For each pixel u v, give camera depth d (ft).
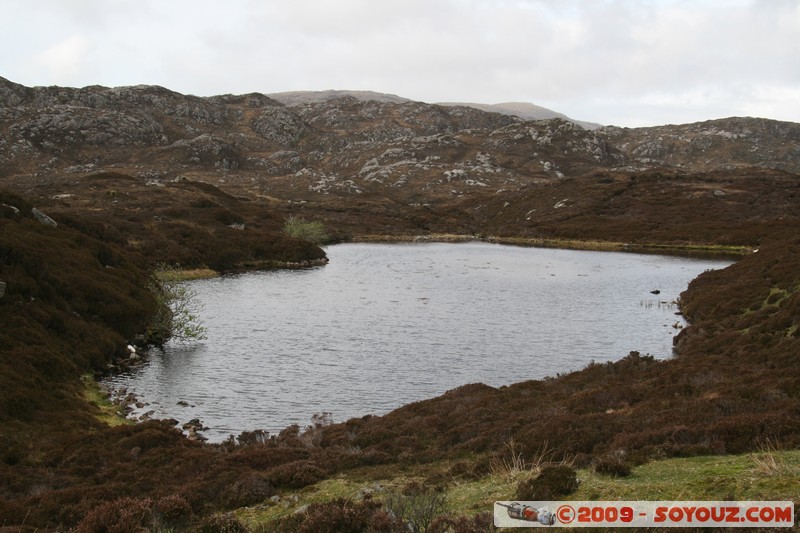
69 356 105.81
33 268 122.21
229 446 70.74
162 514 41.16
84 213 323.16
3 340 95.30
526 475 41.68
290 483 51.57
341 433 72.18
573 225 462.60
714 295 167.12
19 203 160.45
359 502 41.75
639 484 34.99
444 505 37.73
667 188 542.57
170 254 267.80
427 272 278.67
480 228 526.98
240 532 37.76
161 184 459.32
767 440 40.65
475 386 95.96
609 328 157.99
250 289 226.79
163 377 112.47
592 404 70.03
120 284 147.02
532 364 123.03
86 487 52.03
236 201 469.57
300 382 110.42
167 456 63.67
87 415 84.02
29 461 63.77
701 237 387.34
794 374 66.90
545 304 194.70
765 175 601.62
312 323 164.14
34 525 43.57
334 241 440.45
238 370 117.80
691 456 42.01
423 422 71.82
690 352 110.01
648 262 314.35
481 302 198.18
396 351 133.59
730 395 59.67
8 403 76.48
